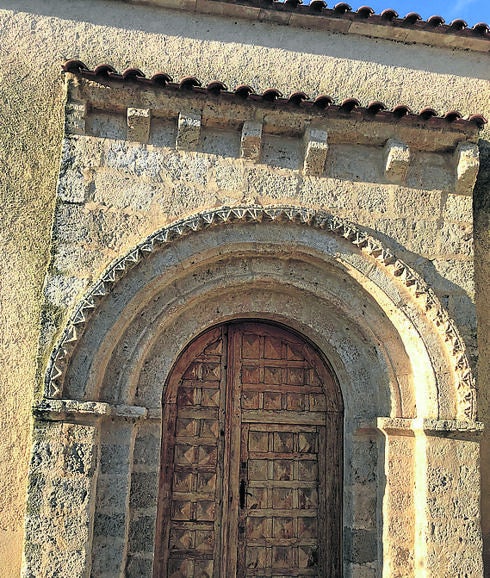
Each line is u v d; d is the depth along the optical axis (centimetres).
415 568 520
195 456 566
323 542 566
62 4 606
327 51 638
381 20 638
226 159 559
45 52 593
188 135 548
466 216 581
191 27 621
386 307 550
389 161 568
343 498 566
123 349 523
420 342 541
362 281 549
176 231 523
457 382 534
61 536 473
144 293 521
